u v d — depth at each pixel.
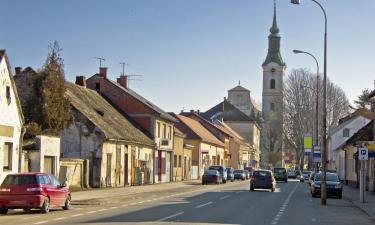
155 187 51.56
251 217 23.00
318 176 39.97
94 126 45.38
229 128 124.88
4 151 31.44
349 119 92.31
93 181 45.16
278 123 109.69
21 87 42.72
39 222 19.70
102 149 45.22
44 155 35.25
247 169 99.88
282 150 122.56
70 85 52.72
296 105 95.25
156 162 61.50
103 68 63.22
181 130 82.81
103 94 62.22
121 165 49.94
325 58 34.09
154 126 60.91
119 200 33.25
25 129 34.19
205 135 89.25
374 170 45.59
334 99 94.88
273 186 47.53
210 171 63.00
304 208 29.17
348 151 67.12
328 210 28.44
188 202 31.72
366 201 35.03
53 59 41.12
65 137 45.53
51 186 24.64
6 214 23.48
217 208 27.36
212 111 141.88
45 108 40.03
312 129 93.50
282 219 22.53
